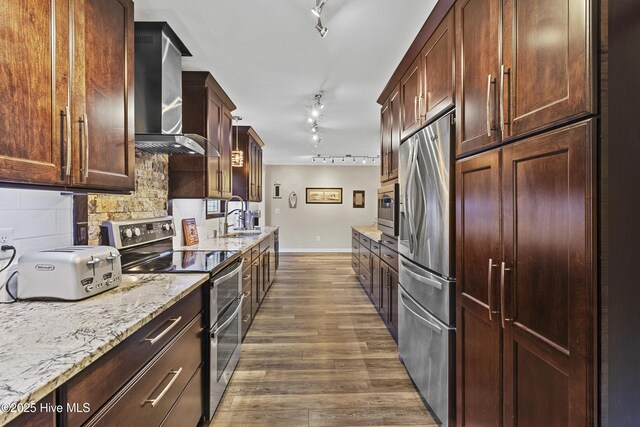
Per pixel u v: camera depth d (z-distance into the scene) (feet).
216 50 7.90
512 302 3.88
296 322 11.51
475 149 4.66
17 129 3.14
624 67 2.82
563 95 3.06
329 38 7.29
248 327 10.65
